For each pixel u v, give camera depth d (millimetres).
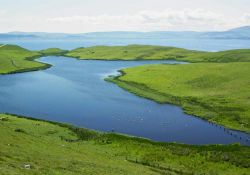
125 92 146250
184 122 102062
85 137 79688
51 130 82562
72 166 44312
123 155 67625
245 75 158625
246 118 102625
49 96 138000
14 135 57969
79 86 161375
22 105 121500
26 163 39250
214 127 97125
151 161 64438
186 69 184125
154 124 99750
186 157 66938
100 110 115750
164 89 145750
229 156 66750
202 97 129000
